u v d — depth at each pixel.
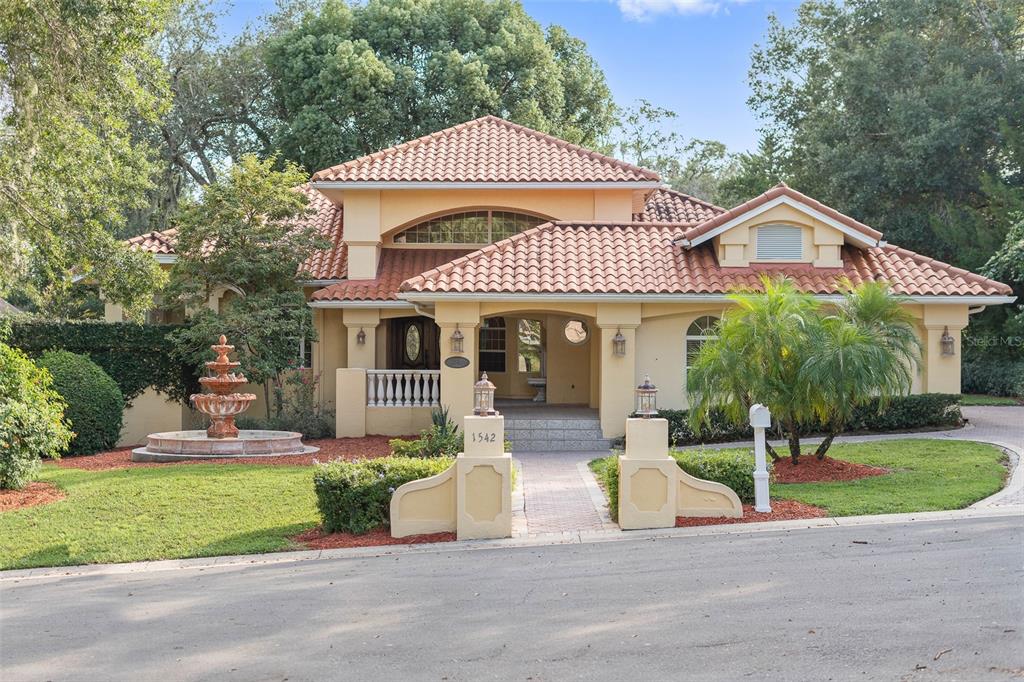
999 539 10.98
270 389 26.11
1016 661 6.91
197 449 19.78
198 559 11.95
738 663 7.11
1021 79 35.84
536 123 40.38
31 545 12.39
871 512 13.01
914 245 37.38
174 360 24.36
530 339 29.02
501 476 12.67
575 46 46.88
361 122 39.25
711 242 23.50
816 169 40.59
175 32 41.97
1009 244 29.75
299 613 9.09
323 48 39.97
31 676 7.43
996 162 37.06
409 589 9.91
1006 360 31.41
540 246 23.28
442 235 28.00
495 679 6.98
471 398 21.97
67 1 17.77
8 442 15.57
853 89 38.84
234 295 26.73
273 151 41.41
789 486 15.14
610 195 26.67
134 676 7.34
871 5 42.41
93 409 21.42
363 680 7.07
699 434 17.27
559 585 9.83
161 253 26.39
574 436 22.33
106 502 14.49
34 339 23.33
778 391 15.84
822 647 7.39
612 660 7.31
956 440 19.27
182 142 43.28
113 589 10.44
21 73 18.61
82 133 20.19
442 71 39.94
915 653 7.17
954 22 39.41
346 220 26.16
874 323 16.86
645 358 22.31
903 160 36.22
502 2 43.34
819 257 22.59
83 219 21.11
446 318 21.91
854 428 21.28
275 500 14.70
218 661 7.66
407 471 13.25
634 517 12.91
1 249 20.84
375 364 25.62
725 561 10.59
